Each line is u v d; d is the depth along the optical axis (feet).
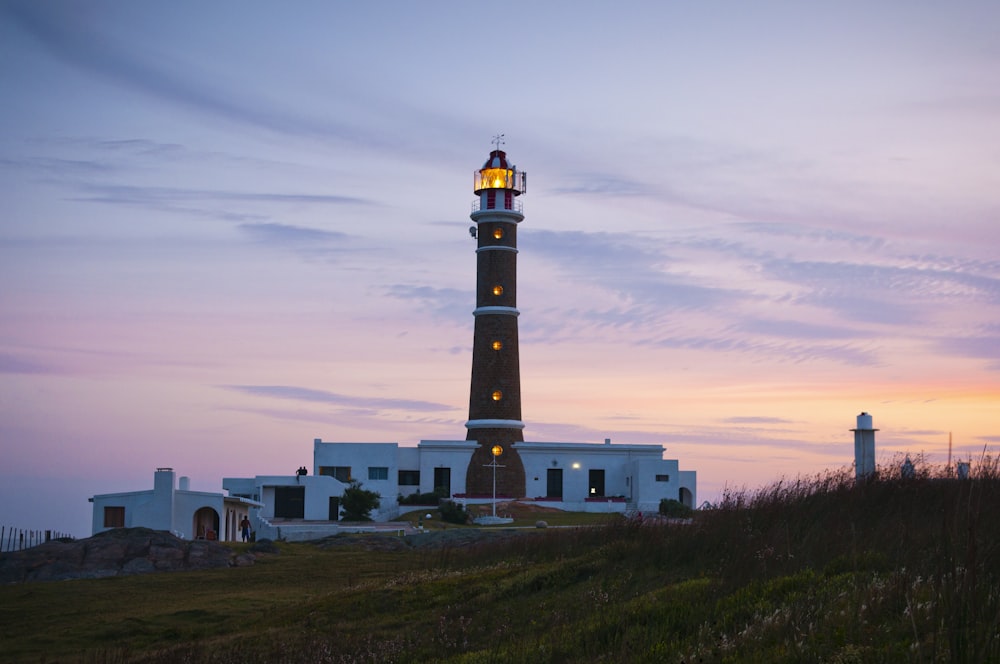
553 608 88.28
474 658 74.28
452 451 343.26
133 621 115.44
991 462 76.69
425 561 145.48
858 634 54.29
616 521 125.80
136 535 164.76
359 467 339.16
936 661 47.32
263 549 177.06
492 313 340.80
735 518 97.09
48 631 113.39
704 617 66.95
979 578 53.93
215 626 110.32
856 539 79.10
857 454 147.74
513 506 321.32
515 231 344.28
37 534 221.66
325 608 108.47
